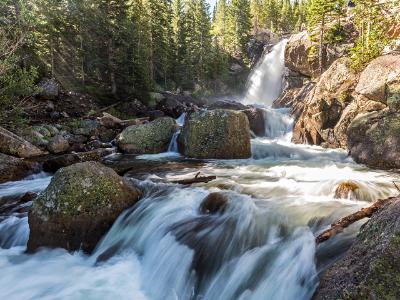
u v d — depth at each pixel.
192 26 56.41
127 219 7.07
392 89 12.29
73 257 6.59
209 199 6.89
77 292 5.52
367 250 3.61
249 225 5.80
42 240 6.72
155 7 43.31
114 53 29.88
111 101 29.20
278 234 5.41
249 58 63.25
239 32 63.25
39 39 28.56
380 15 23.86
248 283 4.91
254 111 21.17
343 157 13.47
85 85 29.67
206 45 53.16
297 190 7.61
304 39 36.66
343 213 5.78
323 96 16.41
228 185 8.27
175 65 47.94
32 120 20.34
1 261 6.57
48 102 23.66
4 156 11.96
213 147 13.66
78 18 33.75
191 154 14.07
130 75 30.44
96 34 32.56
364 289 3.21
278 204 6.52
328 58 34.44
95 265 6.32
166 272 5.79
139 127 16.30
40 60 27.06
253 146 15.09
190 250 5.80
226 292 5.01
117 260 6.39
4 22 20.80
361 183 7.21
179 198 7.41
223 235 5.80
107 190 7.08
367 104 13.65
